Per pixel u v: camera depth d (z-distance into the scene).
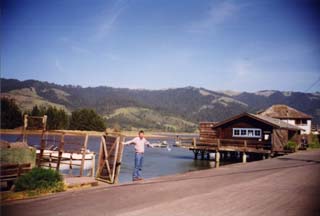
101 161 14.00
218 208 7.53
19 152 12.96
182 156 48.03
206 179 11.95
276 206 7.65
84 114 103.06
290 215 6.88
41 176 9.98
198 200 8.38
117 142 13.25
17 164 12.02
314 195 8.87
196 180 11.73
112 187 10.58
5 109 68.75
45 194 9.45
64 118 99.94
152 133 189.38
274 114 65.06
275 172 13.88
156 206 7.81
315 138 46.66
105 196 9.06
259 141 38.25
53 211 7.47
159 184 10.97
